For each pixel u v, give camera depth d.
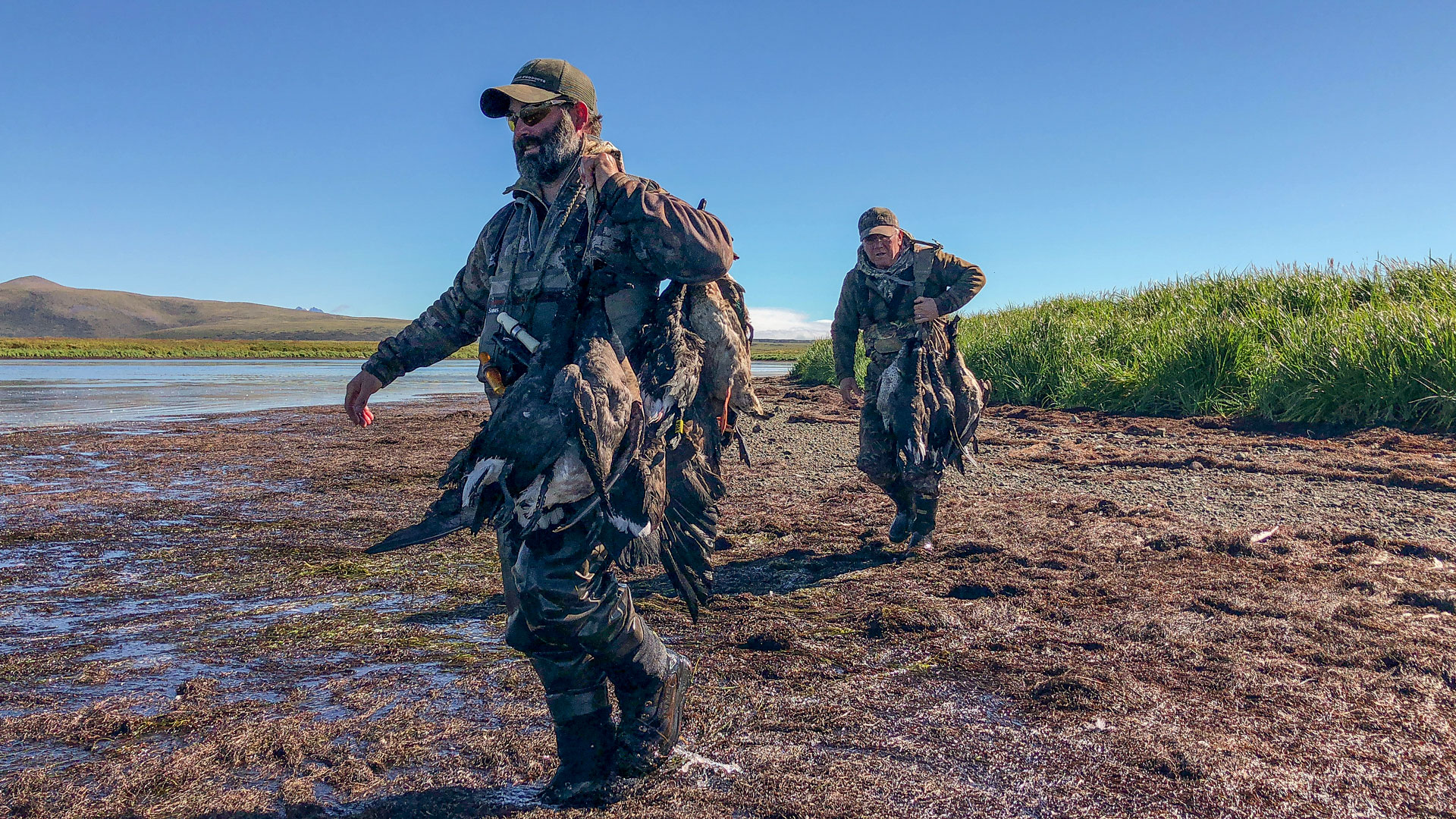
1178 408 10.79
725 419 2.09
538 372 1.75
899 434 4.07
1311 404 9.01
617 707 2.34
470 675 2.75
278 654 2.99
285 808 1.94
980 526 4.82
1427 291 11.38
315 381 25.58
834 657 2.88
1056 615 3.28
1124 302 16.48
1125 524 4.79
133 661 2.92
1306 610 3.26
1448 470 6.16
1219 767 2.06
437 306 2.21
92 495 6.28
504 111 2.02
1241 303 13.46
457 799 1.96
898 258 4.37
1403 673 2.65
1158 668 2.72
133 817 1.91
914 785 1.99
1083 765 2.08
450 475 1.77
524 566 1.79
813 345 23.03
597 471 1.68
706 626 3.24
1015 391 13.31
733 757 2.14
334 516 5.51
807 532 4.86
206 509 5.77
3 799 1.98
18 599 3.70
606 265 1.87
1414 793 1.94
